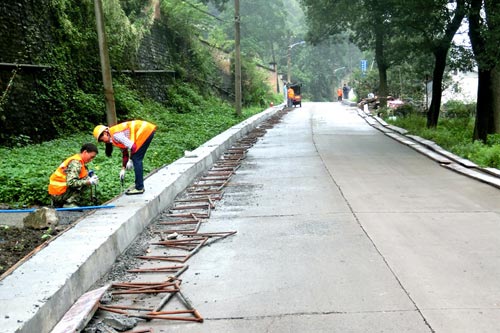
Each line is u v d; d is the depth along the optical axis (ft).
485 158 37.19
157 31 84.69
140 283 16.16
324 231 21.65
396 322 13.14
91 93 55.11
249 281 16.35
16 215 23.65
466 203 26.23
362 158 43.45
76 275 14.75
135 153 25.26
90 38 56.49
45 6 49.65
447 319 13.23
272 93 160.04
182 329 13.28
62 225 21.45
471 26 49.06
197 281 16.56
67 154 37.47
